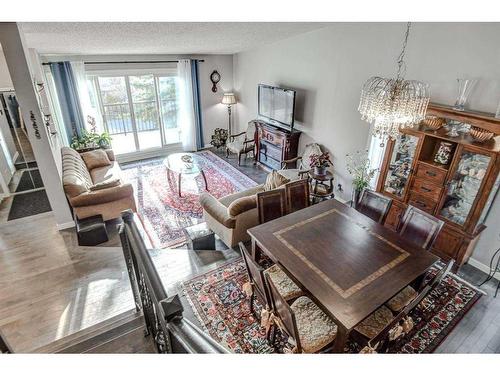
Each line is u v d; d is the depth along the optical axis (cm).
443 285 318
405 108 242
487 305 296
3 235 386
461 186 327
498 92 293
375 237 274
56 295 286
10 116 457
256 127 621
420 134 340
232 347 252
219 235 391
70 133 595
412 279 228
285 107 541
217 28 370
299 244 265
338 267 238
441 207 342
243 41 512
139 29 332
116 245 371
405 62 366
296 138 555
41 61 523
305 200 364
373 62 403
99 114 623
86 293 288
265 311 236
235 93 744
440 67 335
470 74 311
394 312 246
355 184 431
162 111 693
